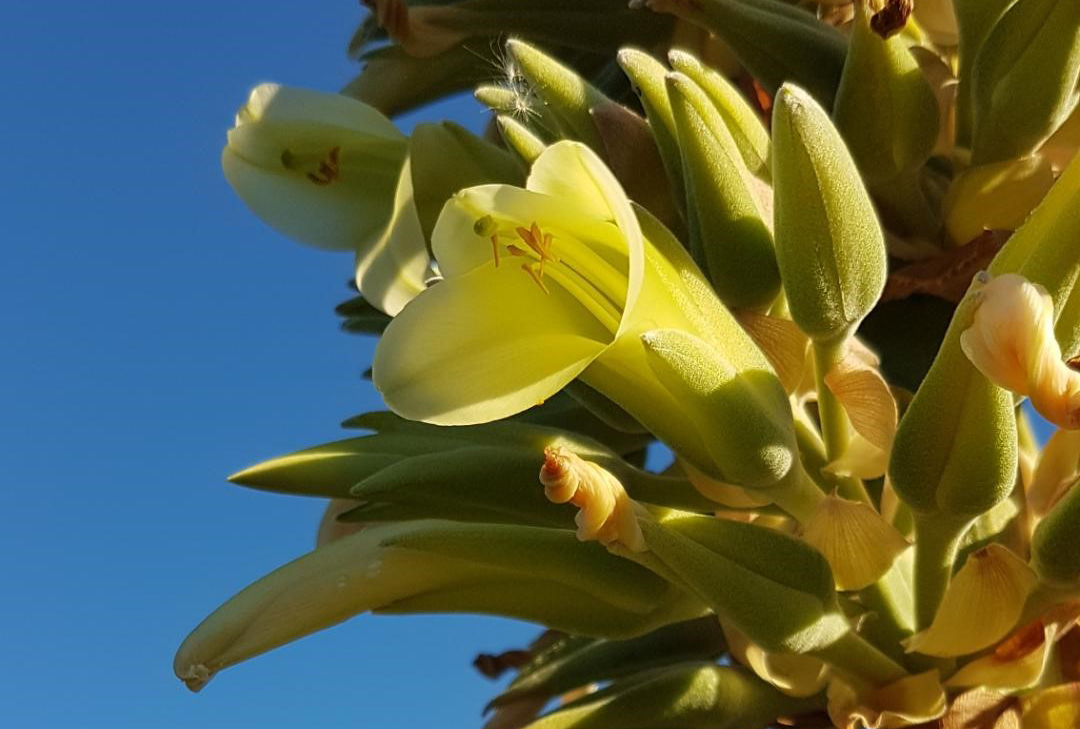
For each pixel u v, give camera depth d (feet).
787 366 1.15
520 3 1.54
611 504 1.03
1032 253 1.05
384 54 1.61
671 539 1.05
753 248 1.15
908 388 1.27
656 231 1.09
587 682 1.32
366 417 1.32
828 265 1.09
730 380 1.07
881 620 1.14
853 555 1.11
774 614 1.07
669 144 1.22
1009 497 1.21
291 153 1.39
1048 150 1.31
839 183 1.07
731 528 1.07
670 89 1.15
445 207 1.09
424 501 1.20
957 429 1.06
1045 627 1.11
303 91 1.40
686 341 1.06
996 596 1.09
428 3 1.64
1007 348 0.98
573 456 1.03
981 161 1.29
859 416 1.12
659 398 1.09
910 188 1.28
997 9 1.27
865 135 1.26
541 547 1.16
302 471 1.26
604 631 1.18
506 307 1.09
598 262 1.09
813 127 1.06
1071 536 1.05
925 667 1.14
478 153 1.36
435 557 1.19
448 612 1.20
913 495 1.08
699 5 1.34
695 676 1.19
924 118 1.25
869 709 1.13
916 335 1.29
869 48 1.23
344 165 1.39
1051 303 1.00
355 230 1.38
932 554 1.12
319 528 1.48
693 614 1.19
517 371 1.06
